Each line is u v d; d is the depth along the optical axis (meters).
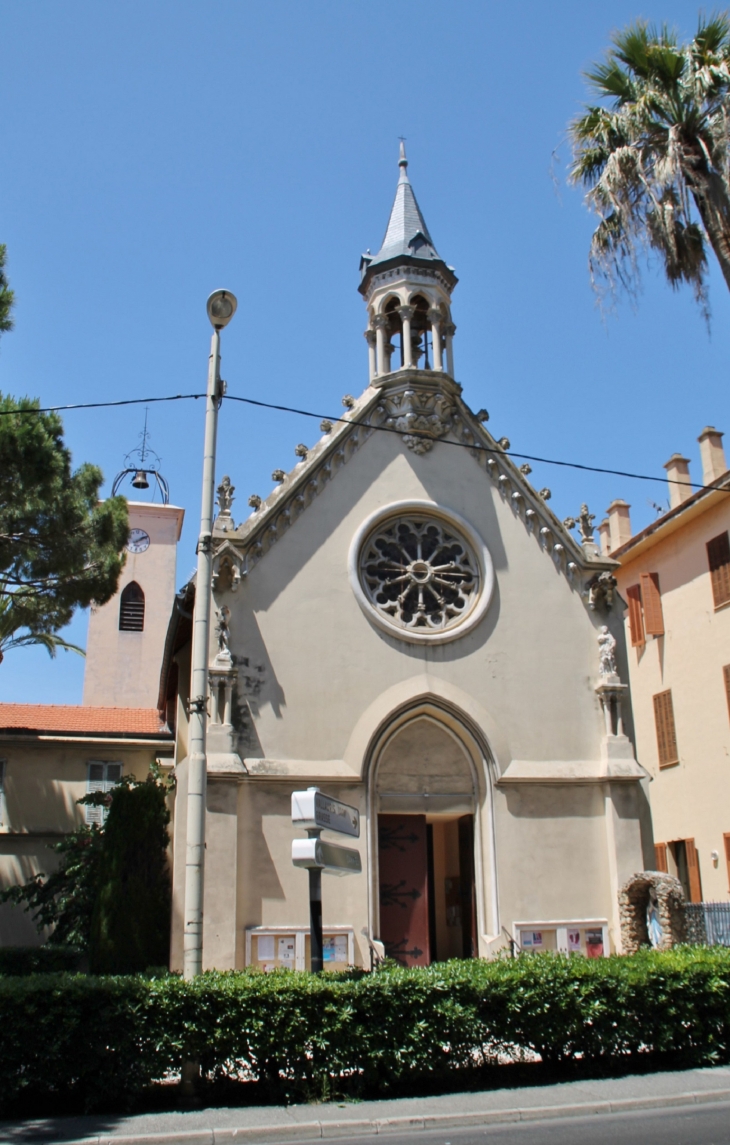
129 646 46.75
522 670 24.55
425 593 25.05
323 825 15.48
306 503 24.44
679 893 21.58
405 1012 14.15
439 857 28.00
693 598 34.78
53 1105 12.97
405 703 23.38
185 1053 13.09
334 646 23.47
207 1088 13.47
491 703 24.03
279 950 20.97
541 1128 11.87
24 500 22.50
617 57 24.14
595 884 23.34
